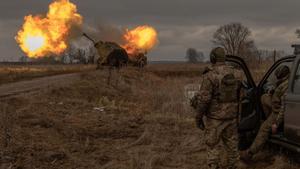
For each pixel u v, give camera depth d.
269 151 8.15
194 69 54.59
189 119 12.09
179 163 7.70
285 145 7.16
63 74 35.44
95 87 20.19
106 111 13.47
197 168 7.39
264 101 7.73
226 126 6.23
